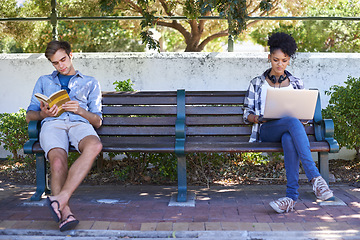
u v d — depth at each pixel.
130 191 4.38
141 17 6.32
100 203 3.87
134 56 6.15
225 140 4.27
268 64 6.05
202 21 8.15
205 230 3.04
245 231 3.00
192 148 3.87
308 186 4.54
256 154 5.29
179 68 6.13
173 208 3.67
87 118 3.82
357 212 3.49
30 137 4.01
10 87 6.25
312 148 3.88
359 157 5.55
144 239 2.96
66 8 9.29
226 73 6.09
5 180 4.96
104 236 3.02
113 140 4.25
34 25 9.45
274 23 10.25
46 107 3.56
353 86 5.10
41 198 3.95
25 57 6.23
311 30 12.35
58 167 3.31
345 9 12.15
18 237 3.01
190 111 4.36
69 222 2.98
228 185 4.70
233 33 4.97
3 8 9.02
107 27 11.82
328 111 5.07
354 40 12.52
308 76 6.03
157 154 4.86
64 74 3.98
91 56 6.20
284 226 3.12
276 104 3.68
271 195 4.16
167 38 15.88
